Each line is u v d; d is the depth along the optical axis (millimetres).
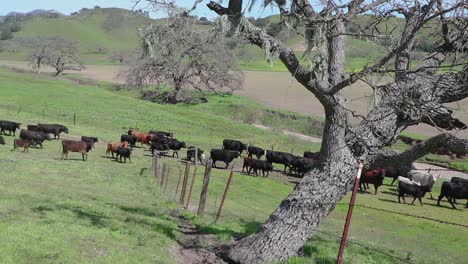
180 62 67250
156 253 9094
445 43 9336
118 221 11414
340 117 9383
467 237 19766
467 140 8820
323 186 9344
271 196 24328
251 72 120938
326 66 9281
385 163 9531
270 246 9266
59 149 32938
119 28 169500
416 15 7805
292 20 9102
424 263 12555
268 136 53531
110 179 22797
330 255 10500
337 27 8805
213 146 44500
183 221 13844
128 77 70250
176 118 56781
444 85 9281
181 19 8867
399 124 9484
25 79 71938
